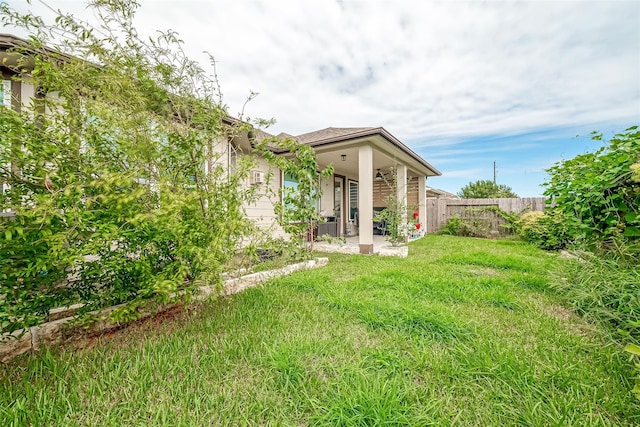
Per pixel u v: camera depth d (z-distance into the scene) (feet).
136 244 7.50
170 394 5.21
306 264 15.93
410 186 39.17
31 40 6.77
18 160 6.07
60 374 5.72
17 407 4.62
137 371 5.72
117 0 7.01
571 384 5.31
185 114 8.61
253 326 7.98
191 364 6.10
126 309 7.18
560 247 22.34
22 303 6.25
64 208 6.25
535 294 10.82
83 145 7.14
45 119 6.72
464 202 38.24
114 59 7.18
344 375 5.67
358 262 17.78
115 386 5.39
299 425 4.59
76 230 6.32
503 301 9.69
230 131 9.94
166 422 4.50
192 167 8.32
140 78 7.55
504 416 4.67
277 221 12.90
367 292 11.03
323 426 4.48
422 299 10.25
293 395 5.20
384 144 23.08
